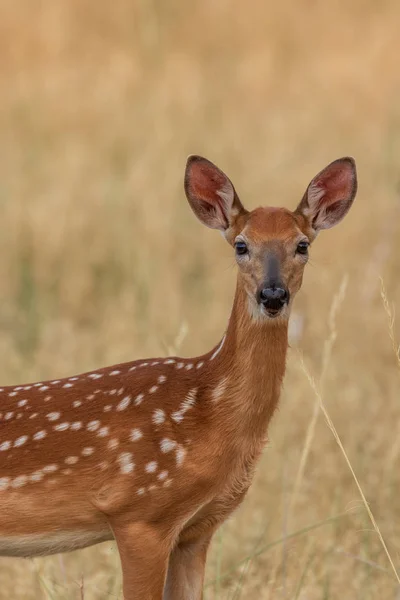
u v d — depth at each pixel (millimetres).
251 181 18344
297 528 10031
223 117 22016
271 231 8047
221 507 8000
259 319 7895
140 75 23594
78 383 8125
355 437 11195
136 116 21297
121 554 7836
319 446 11164
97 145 20391
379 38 25438
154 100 21781
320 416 11609
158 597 7828
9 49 25203
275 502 10492
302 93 23266
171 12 26547
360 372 12656
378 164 18609
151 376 8047
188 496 7816
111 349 13273
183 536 8125
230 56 25734
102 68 24219
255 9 26938
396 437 11039
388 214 16281
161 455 7762
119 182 18203
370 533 9891
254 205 17562
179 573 8258
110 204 17266
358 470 10828
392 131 20281
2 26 25641
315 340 13477
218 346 8078
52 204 17250
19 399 8109
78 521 7934
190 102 22422
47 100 22375
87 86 23141
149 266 15586
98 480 7812
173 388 7953
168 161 18875
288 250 8023
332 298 14156
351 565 9641
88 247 16453
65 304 15367
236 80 24109
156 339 13344
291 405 11758
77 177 18656
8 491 7895
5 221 16859
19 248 16500
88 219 16984
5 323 15031
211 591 9500
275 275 7836
